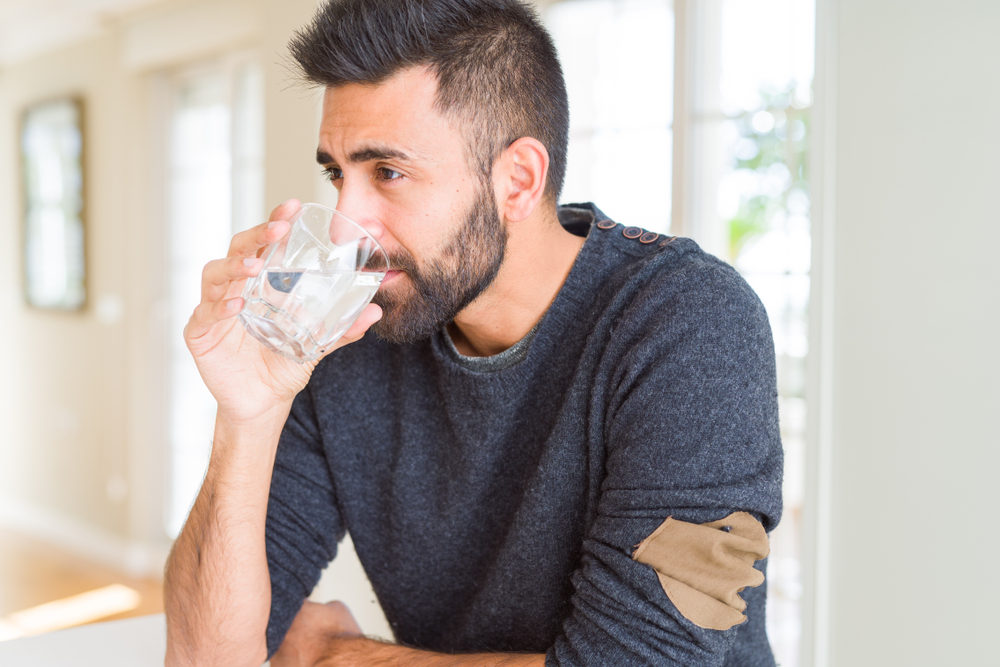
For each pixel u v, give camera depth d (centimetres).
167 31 379
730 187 209
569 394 92
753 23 204
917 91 143
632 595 79
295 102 280
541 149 89
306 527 108
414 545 105
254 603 97
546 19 242
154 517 412
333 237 81
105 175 424
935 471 142
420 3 82
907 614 145
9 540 461
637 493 82
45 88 467
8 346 502
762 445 83
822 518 155
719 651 79
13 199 496
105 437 429
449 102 83
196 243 394
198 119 391
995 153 135
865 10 149
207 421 392
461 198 86
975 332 137
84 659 99
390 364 107
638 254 95
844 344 153
